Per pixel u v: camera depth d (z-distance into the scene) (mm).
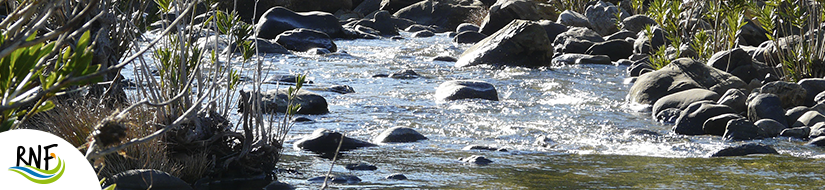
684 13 17312
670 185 5145
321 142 6547
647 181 5277
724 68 11844
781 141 7363
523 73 14477
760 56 13328
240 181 5000
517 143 7027
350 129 7668
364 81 12547
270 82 11641
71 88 5406
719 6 13625
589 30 20125
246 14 30750
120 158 4555
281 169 5461
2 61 1712
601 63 16672
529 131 7742
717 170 5738
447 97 10391
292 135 7098
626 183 5199
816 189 5062
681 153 6574
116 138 2053
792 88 9312
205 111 5051
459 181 5188
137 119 4656
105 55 5375
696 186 5121
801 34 10898
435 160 6023
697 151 6695
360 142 6715
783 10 13656
